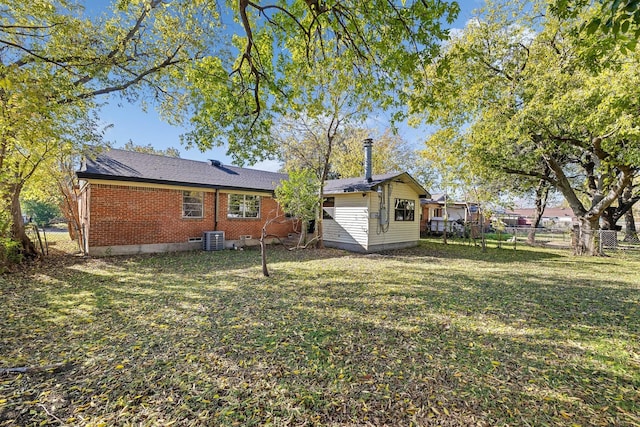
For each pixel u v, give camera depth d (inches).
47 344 127.3
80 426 78.4
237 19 231.8
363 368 110.9
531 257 420.5
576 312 177.2
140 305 180.9
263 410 86.4
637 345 133.0
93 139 323.6
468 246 555.2
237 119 287.0
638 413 86.3
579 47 193.5
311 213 390.3
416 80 187.5
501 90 404.2
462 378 104.9
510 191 592.7
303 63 243.6
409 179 507.2
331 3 169.5
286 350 124.2
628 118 267.4
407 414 85.4
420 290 224.4
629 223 696.4
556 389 98.5
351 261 362.3
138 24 316.2
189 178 434.0
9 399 88.7
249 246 489.4
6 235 288.4
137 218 381.7
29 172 318.0
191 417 82.9
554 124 390.3
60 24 217.0
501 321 161.5
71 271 277.7
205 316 163.2
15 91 144.5
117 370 106.7
